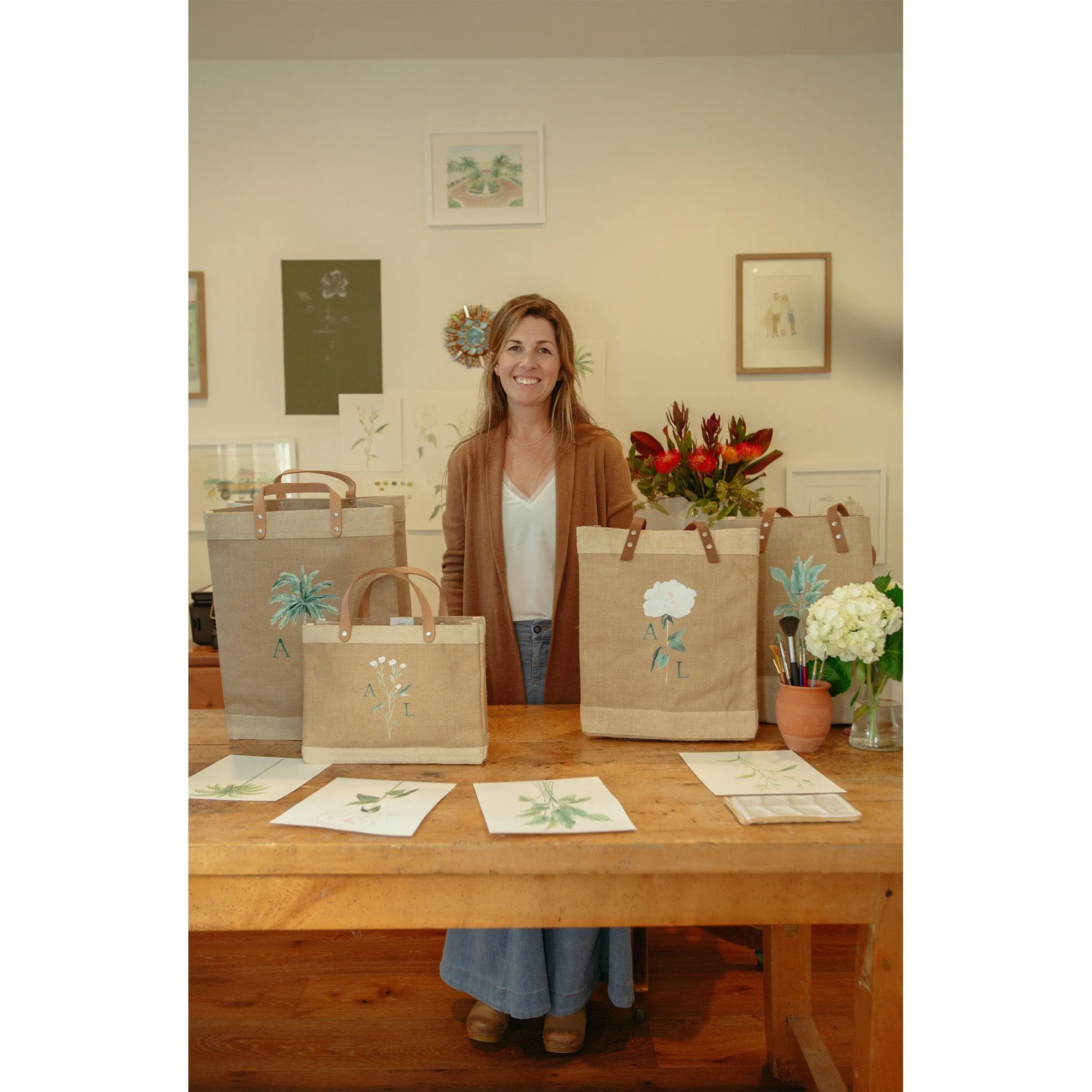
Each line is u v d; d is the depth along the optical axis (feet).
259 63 10.90
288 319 10.99
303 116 10.93
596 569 5.29
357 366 11.04
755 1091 6.03
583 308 11.03
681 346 11.05
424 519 11.12
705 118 10.95
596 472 7.41
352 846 3.88
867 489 11.10
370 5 9.75
